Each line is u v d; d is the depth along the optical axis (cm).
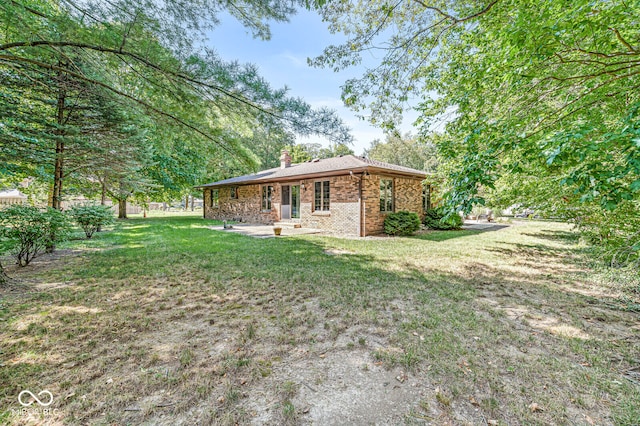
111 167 852
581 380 219
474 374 226
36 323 313
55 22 323
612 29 238
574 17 236
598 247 492
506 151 289
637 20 235
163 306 364
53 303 373
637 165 184
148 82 404
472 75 443
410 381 218
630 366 238
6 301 379
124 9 317
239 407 190
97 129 749
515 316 338
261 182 1479
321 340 280
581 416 184
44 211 623
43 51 394
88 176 974
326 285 451
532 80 326
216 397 199
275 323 316
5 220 528
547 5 248
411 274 519
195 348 264
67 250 745
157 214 2719
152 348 263
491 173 309
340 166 1166
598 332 298
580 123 281
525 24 250
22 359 243
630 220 389
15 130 591
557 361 245
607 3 235
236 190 1734
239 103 404
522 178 493
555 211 485
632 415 183
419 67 515
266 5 352
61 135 681
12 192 2000
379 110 546
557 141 231
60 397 197
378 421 179
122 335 288
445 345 269
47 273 519
